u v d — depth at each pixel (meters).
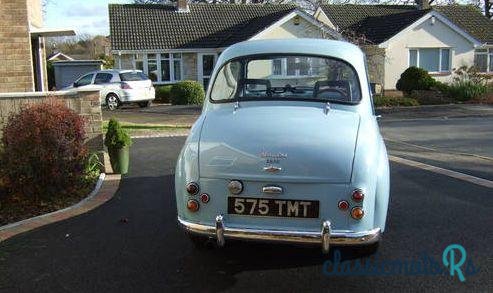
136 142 12.48
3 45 13.02
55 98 7.79
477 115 19.62
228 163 4.32
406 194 7.25
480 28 33.09
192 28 32.69
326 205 4.19
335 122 4.60
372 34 30.72
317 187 4.19
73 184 7.34
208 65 32.19
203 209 4.41
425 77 25.22
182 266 4.81
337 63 5.23
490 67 32.16
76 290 4.34
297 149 4.24
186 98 24.94
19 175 6.85
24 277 4.60
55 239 5.55
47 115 7.00
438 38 29.56
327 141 4.30
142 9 33.50
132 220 6.16
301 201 4.21
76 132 7.25
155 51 30.98
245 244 5.33
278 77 5.31
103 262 4.91
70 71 30.62
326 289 4.32
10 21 12.98
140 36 31.42
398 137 14.12
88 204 6.84
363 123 4.69
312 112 4.81
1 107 7.89
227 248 5.23
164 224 6.01
